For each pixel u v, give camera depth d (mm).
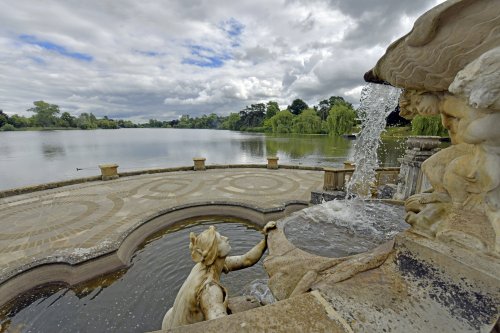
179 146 42219
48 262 4844
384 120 4051
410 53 1556
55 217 7336
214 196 9555
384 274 1487
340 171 9031
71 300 4555
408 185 6781
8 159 26109
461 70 1346
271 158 15422
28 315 4215
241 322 1093
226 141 52750
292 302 1242
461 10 1222
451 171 1740
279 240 2488
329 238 2764
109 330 4008
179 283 5082
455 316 1187
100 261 5164
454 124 1783
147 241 6648
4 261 5012
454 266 1435
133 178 12695
